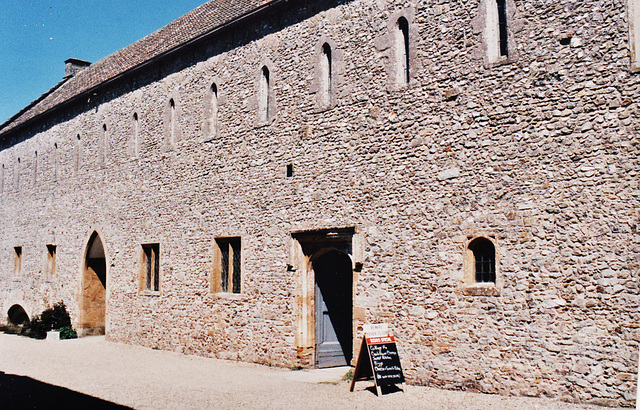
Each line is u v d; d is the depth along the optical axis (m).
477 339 8.56
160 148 15.28
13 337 18.91
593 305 7.62
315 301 11.35
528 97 8.47
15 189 22.84
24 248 21.62
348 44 10.90
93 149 18.17
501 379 8.27
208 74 14.06
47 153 20.86
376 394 8.60
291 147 11.72
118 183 16.77
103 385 9.85
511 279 8.31
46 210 20.45
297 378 10.11
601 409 7.25
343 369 11.07
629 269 7.41
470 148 8.99
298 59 11.84
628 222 7.48
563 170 8.05
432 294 9.13
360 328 10.02
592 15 8.02
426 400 8.09
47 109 20.59
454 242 8.99
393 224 9.77
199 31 14.39
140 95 16.31
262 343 11.80
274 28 12.47
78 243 18.41
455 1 9.44
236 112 13.12
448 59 9.41
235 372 10.89
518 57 8.62
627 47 7.70
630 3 7.74
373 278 9.93
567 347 7.76
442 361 8.89
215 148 13.55
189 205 14.10
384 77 10.24
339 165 10.75
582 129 7.95
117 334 16.16
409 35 9.97
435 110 9.48
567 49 8.19
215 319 12.97
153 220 15.21
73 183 19.00
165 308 14.45
